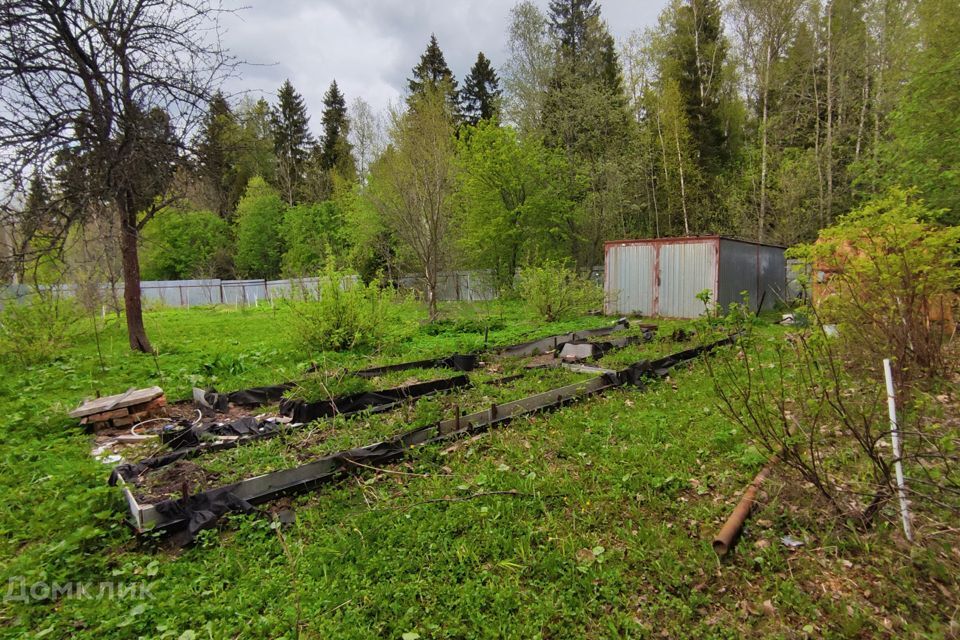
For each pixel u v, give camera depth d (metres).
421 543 2.74
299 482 3.50
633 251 13.73
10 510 3.22
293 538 2.88
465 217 21.23
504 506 3.09
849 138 18.20
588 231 21.75
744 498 2.93
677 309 12.85
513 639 2.05
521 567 2.50
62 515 3.11
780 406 3.35
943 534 2.55
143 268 30.47
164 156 7.08
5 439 4.61
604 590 2.33
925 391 3.98
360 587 2.41
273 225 33.59
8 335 8.05
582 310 13.26
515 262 21.38
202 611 2.26
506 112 23.42
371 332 9.23
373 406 5.22
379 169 21.52
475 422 4.59
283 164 37.00
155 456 4.06
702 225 22.22
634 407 5.06
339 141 38.12
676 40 23.78
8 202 5.85
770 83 19.03
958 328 4.84
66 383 6.82
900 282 4.19
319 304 8.88
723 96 24.88
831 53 18.09
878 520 2.74
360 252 23.55
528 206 20.09
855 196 16.94
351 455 3.76
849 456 3.37
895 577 2.33
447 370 7.24
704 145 23.12
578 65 23.80
